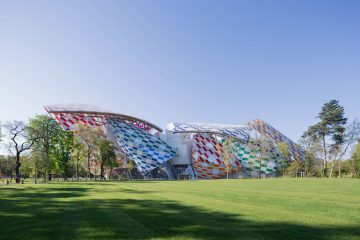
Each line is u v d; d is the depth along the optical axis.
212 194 25.95
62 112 104.19
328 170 108.94
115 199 22.20
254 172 113.25
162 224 11.82
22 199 23.61
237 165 113.44
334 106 114.00
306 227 11.18
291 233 10.24
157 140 115.88
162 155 110.94
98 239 9.69
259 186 38.66
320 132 113.12
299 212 14.74
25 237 10.34
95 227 11.46
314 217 13.27
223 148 113.19
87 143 91.31
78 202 20.64
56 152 85.00
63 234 10.54
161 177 108.19
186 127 119.31
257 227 11.20
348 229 10.84
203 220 12.62
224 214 14.17
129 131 113.31
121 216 13.90
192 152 117.00
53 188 38.75
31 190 34.84
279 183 46.62
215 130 118.88
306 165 108.19
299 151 118.44
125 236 9.98
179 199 21.55
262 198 21.86
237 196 23.75
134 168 106.69
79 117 108.00
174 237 9.76
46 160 75.50
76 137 92.81
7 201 22.20
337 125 111.44
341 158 103.25
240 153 115.12
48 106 105.69
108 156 90.00
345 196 23.27
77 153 89.69
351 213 14.38
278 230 10.69
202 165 113.31
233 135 117.38
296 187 35.34
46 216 14.58
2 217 14.67
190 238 9.62
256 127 121.38
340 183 44.78
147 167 105.06
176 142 120.31
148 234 10.19
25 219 13.92
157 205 17.95
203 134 118.31
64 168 87.25
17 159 68.12
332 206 16.95
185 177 113.56
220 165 113.44
